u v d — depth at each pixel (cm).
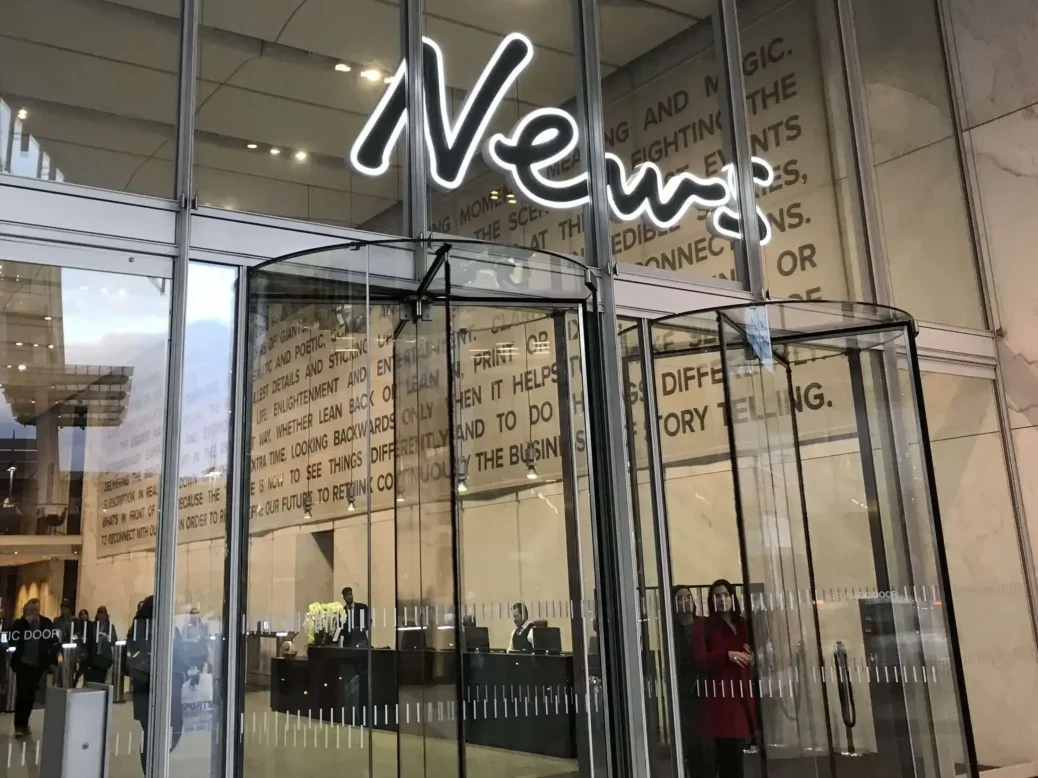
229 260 388
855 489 428
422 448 411
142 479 359
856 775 404
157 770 331
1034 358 611
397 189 452
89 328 370
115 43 407
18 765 317
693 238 542
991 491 607
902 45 666
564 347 421
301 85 441
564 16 532
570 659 400
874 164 628
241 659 356
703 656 421
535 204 493
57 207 354
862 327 441
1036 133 616
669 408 455
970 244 652
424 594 401
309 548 386
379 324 420
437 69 482
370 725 379
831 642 411
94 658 339
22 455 360
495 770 383
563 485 412
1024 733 577
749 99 591
